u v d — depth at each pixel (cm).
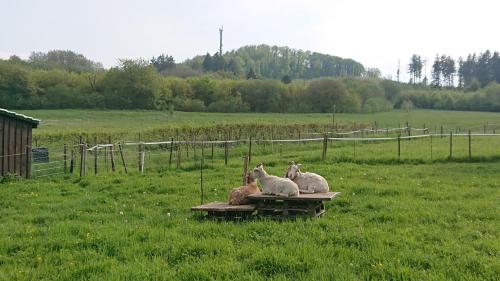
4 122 2486
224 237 1189
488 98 14850
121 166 3123
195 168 2827
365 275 906
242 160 3234
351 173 2472
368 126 7500
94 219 1476
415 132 7056
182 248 1090
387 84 15588
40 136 4750
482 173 2491
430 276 882
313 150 4031
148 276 917
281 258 982
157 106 11606
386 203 1633
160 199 1806
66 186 2200
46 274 953
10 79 10794
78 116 9662
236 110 12325
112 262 1008
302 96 12656
